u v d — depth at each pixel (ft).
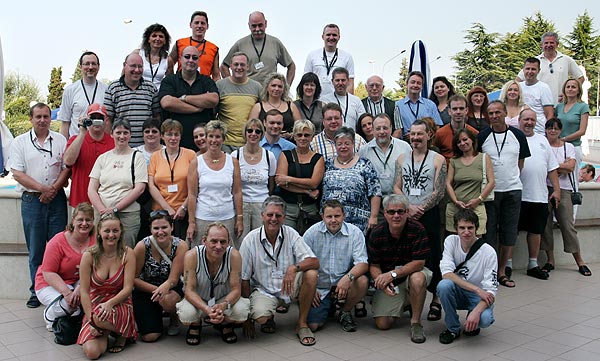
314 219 17.52
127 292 13.85
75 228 14.85
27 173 17.39
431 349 13.98
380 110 21.95
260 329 15.56
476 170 19.02
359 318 16.69
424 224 17.20
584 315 16.79
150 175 16.90
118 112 18.89
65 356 13.51
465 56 158.61
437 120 22.12
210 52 23.06
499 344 14.34
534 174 21.27
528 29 161.48
